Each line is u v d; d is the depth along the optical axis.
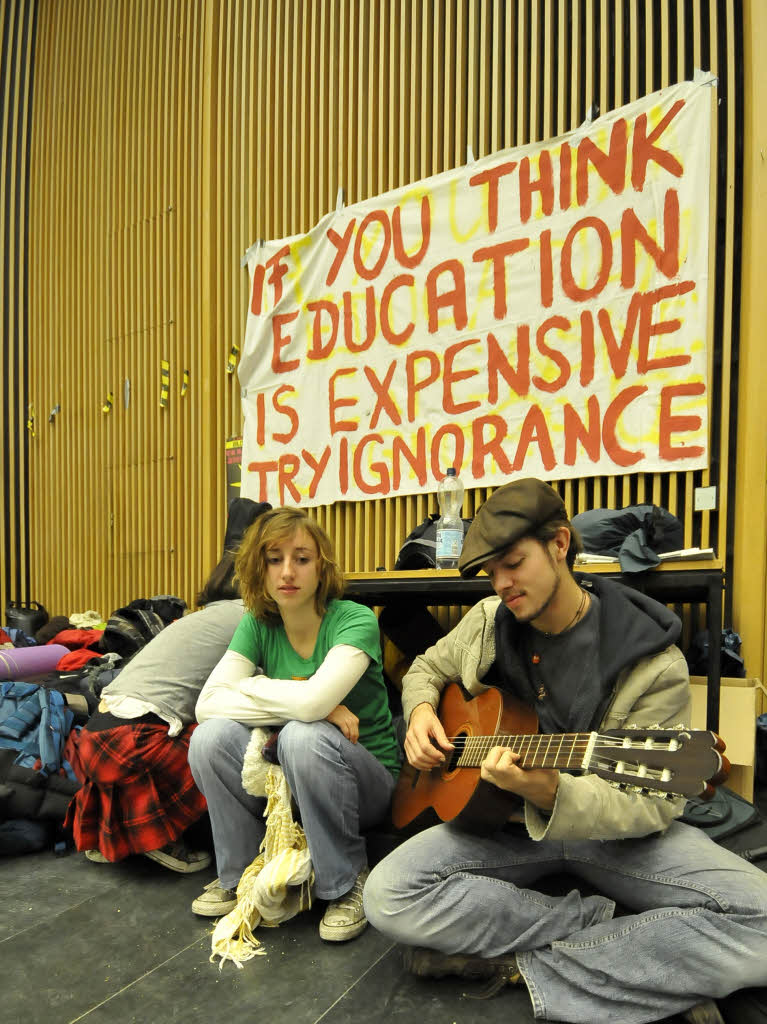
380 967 1.57
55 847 2.27
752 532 2.62
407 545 2.90
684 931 1.28
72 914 1.85
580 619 1.48
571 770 1.43
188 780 2.10
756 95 2.65
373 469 3.47
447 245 3.26
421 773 1.83
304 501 3.75
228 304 4.19
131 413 4.77
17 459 5.52
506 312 3.09
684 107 2.68
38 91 5.46
